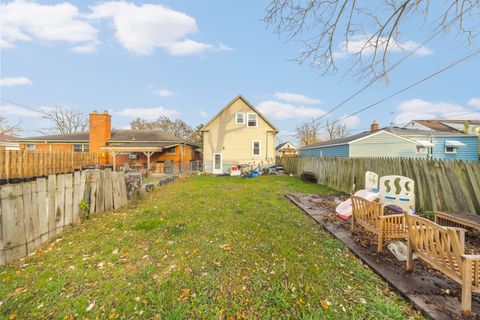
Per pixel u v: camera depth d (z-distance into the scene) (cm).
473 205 455
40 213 345
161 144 2042
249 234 396
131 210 564
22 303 215
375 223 329
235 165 1817
